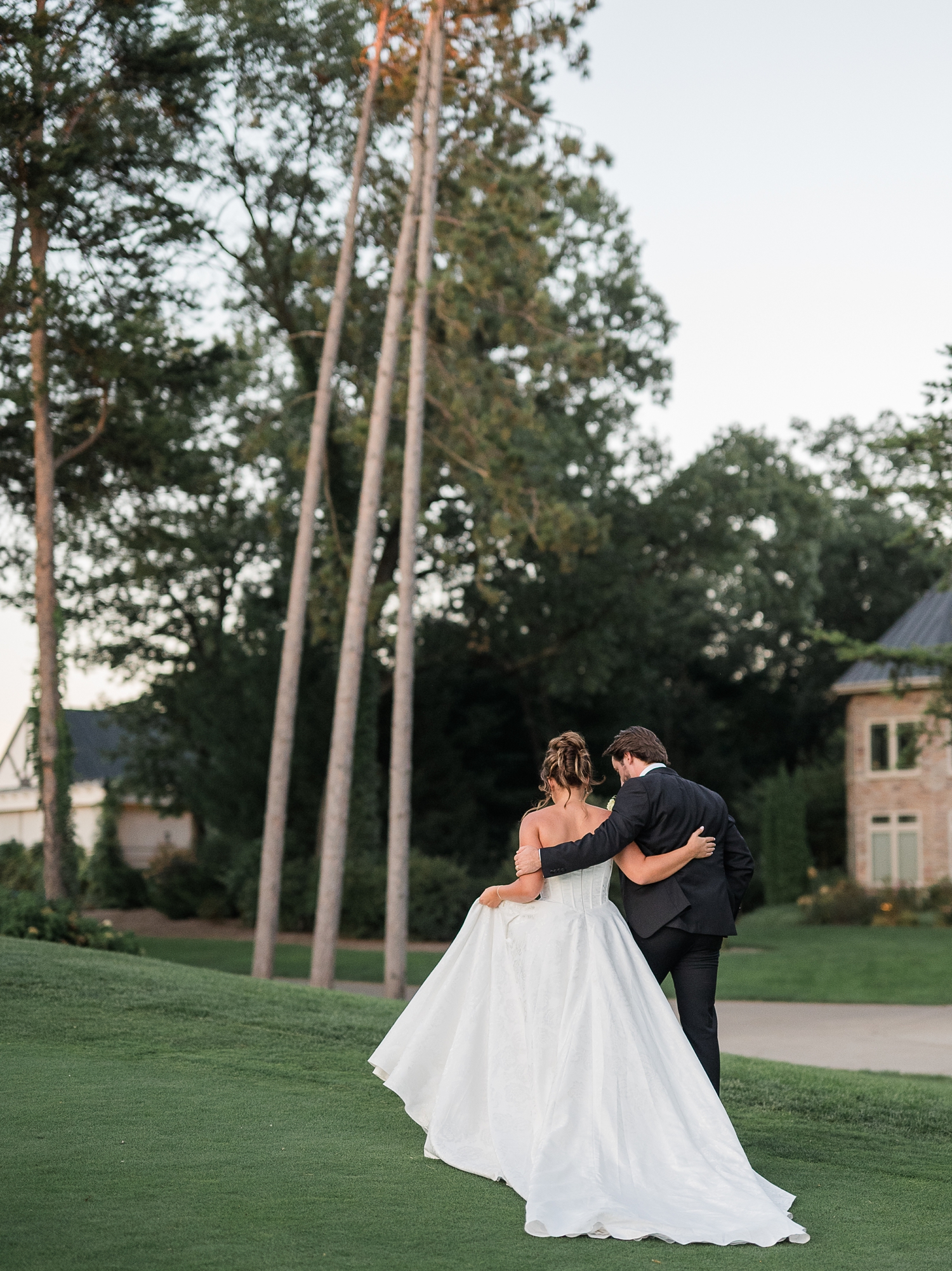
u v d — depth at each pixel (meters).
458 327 21.11
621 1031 4.94
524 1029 5.15
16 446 21.56
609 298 32.78
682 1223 4.36
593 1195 4.44
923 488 17.70
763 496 32.66
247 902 30.52
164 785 37.62
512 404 22.98
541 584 35.62
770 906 34.34
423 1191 4.59
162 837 45.19
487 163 21.11
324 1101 6.25
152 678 37.28
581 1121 4.80
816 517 33.62
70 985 9.29
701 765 48.56
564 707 44.66
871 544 48.78
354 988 20.33
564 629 36.75
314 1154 5.05
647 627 37.38
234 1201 4.29
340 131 23.36
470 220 20.62
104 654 36.81
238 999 9.60
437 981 5.48
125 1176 4.53
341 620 25.41
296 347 27.28
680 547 34.81
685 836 5.42
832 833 38.41
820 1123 6.91
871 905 30.88
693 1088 4.96
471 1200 4.52
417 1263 3.74
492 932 5.35
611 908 5.33
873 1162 5.89
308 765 30.83
